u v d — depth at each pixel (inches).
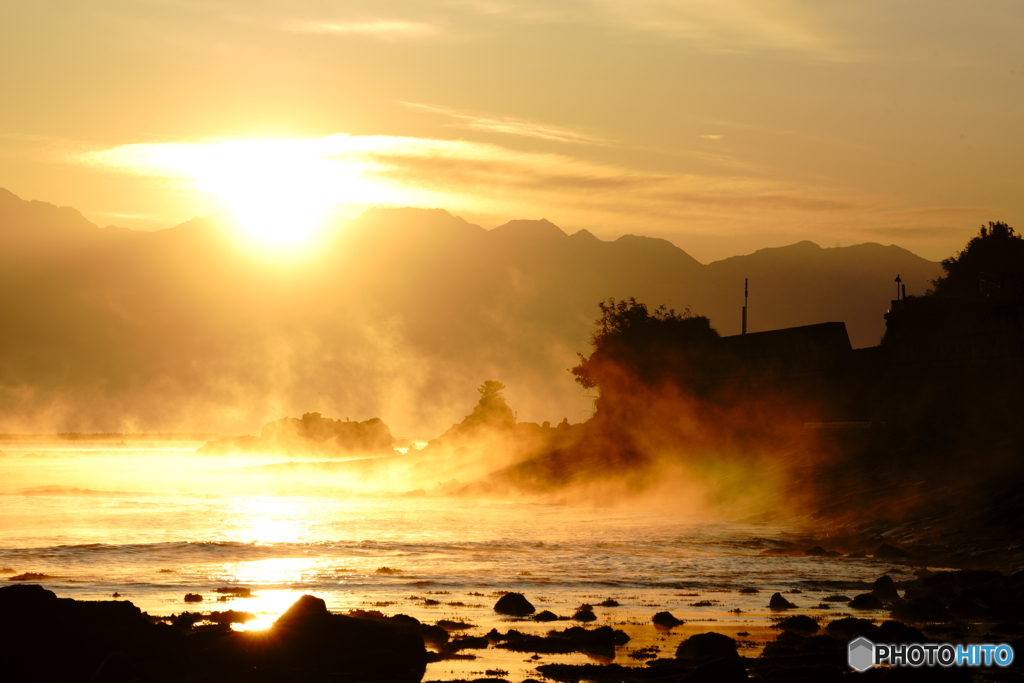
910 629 814.5
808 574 1274.6
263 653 695.7
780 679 644.7
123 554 1392.7
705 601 1042.7
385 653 698.2
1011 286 2650.1
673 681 665.6
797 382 2940.5
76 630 674.8
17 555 1363.2
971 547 1465.3
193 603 970.1
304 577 1184.8
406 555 1456.7
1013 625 886.4
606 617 936.9
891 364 2696.9
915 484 1924.2
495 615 941.2
